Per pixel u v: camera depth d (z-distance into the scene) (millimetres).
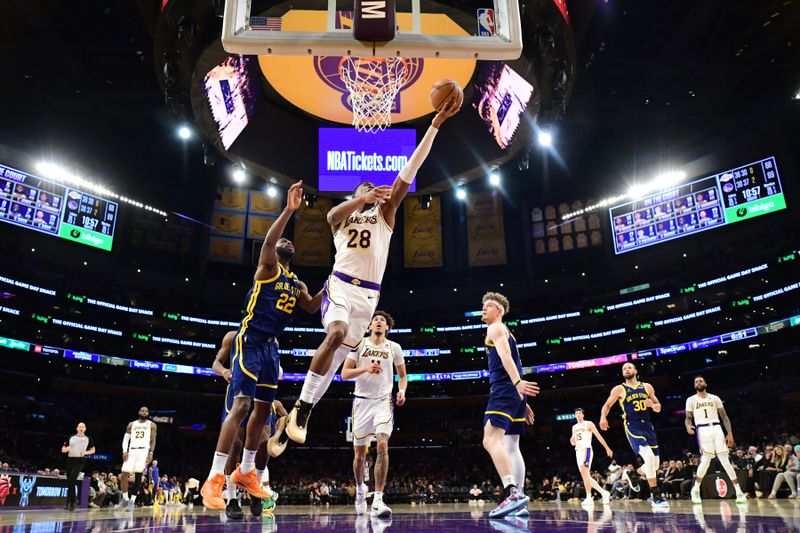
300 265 40156
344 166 17266
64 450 11062
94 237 35750
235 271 40219
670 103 32344
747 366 34438
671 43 27734
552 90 15422
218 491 4391
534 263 40750
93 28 26641
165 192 38812
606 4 24859
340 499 28250
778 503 8469
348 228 4773
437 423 39656
